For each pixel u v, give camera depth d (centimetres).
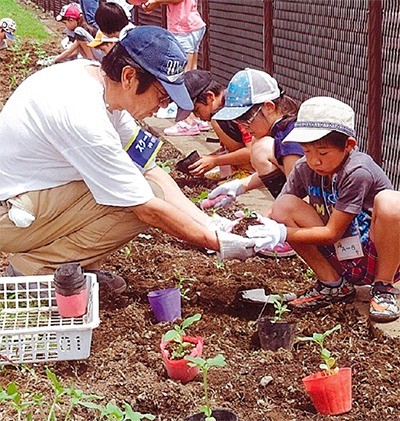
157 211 274
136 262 343
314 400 231
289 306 295
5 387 243
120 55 263
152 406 235
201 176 458
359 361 257
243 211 363
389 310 278
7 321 270
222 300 303
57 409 231
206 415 212
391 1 355
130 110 272
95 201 282
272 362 258
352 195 274
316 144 269
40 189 279
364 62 392
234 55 608
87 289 278
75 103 266
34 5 1839
